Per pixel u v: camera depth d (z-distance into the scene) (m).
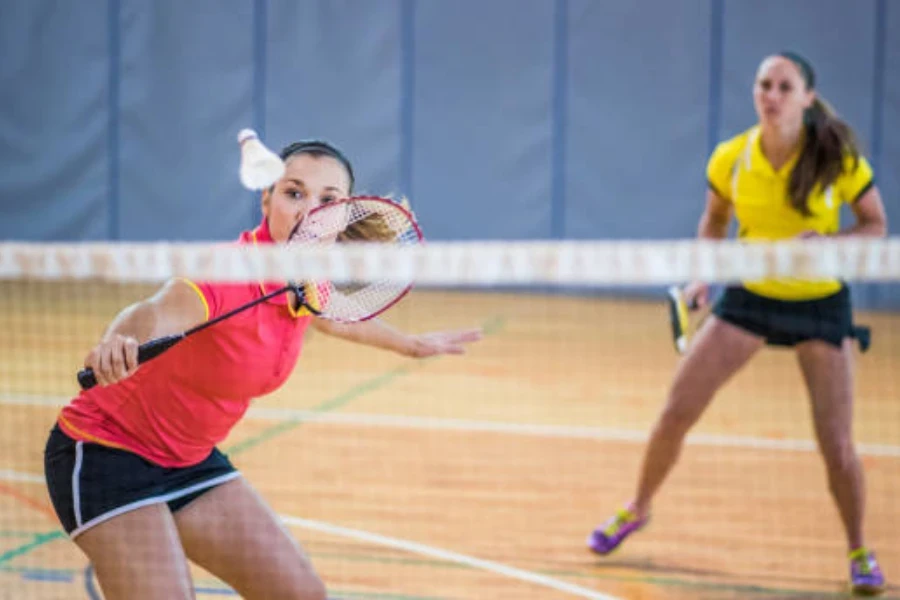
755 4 39.25
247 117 42.12
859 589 14.95
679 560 16.02
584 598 14.52
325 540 16.41
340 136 41.84
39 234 43.22
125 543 9.35
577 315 38.25
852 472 14.95
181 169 42.47
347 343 33.66
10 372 27.52
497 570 15.39
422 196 41.84
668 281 10.91
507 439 22.39
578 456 21.23
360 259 9.52
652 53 40.03
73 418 9.67
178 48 42.22
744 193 15.04
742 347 15.17
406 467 20.27
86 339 32.25
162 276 9.50
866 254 10.64
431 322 36.34
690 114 39.94
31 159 43.12
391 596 14.33
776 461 21.06
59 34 42.69
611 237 40.78
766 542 16.77
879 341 34.50
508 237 41.44
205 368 9.45
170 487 9.76
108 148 42.75
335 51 41.66
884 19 38.44
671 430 15.49
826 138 14.37
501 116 41.12
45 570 14.93
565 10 40.44
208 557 9.97
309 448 21.47
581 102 40.62
